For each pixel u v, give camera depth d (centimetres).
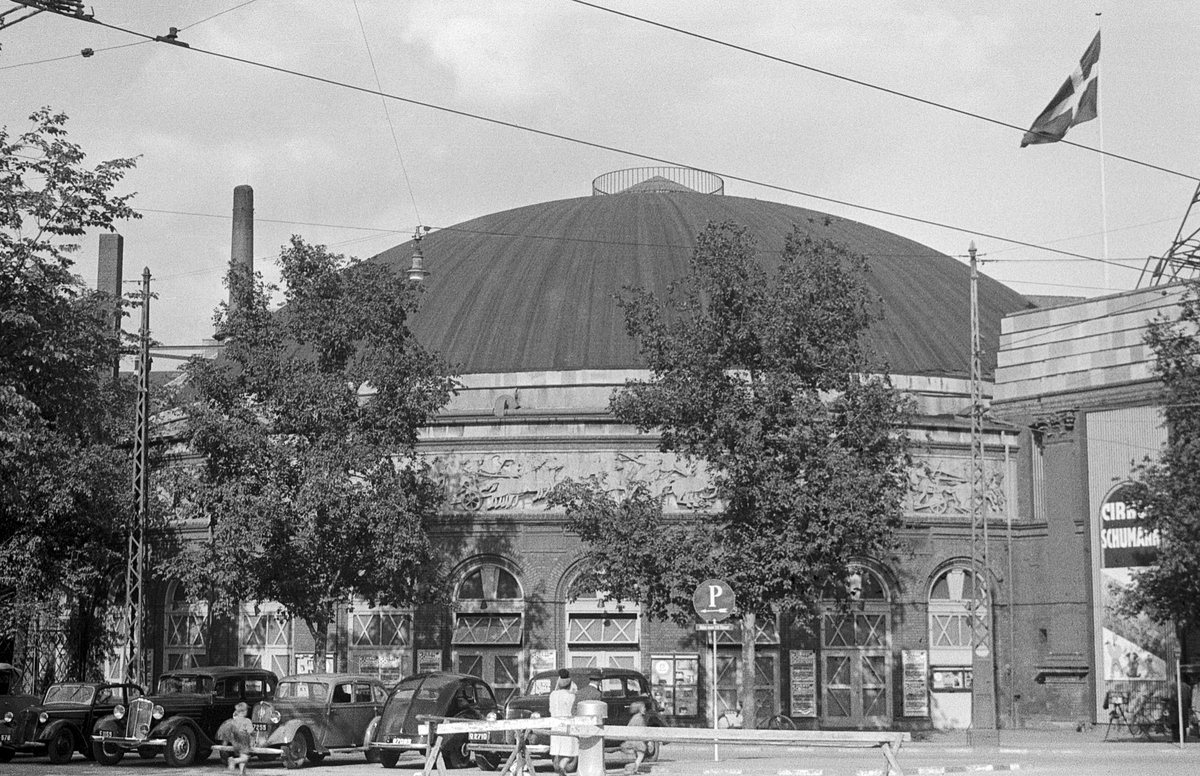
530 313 5647
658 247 5931
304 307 4322
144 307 4775
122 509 4944
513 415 5100
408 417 4325
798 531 3881
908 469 5150
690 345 4034
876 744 2130
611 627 4994
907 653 5084
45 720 3591
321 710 3422
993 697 4834
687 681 4934
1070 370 5306
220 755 3550
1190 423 4388
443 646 5009
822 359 4041
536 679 3538
